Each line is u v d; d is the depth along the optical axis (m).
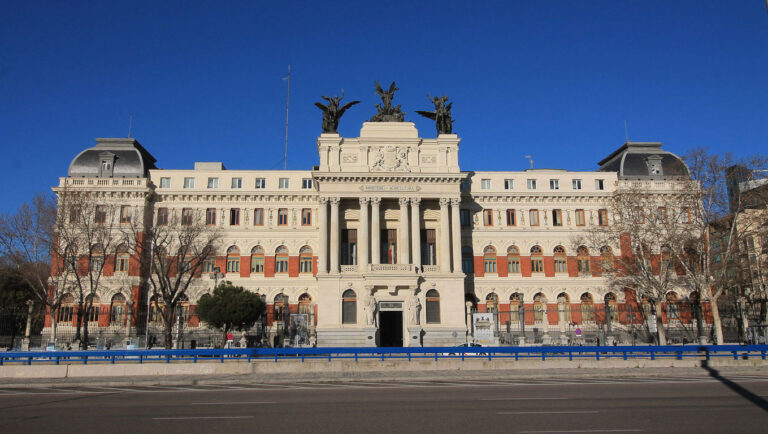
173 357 53.16
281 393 33.84
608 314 78.56
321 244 82.81
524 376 42.69
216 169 95.69
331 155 86.06
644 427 21.72
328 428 21.81
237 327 76.44
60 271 78.25
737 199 72.38
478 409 26.34
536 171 95.31
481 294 89.06
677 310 86.19
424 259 87.69
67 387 38.22
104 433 21.25
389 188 85.00
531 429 21.41
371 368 45.81
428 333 80.56
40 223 77.88
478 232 91.19
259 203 90.12
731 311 81.62
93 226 78.44
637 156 95.69
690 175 73.19
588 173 94.50
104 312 82.56
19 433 21.31
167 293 76.25
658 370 45.41
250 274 87.75
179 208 89.00
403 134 88.62
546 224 92.31
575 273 90.44
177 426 22.58
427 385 37.88
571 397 30.47
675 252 72.19
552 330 85.94
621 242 85.31
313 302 87.31
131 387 38.09
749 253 75.88
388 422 22.98
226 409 27.00
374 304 80.06
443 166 86.69
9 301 86.25
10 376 42.62
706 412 25.03
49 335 78.88
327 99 89.75
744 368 46.00
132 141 91.00
